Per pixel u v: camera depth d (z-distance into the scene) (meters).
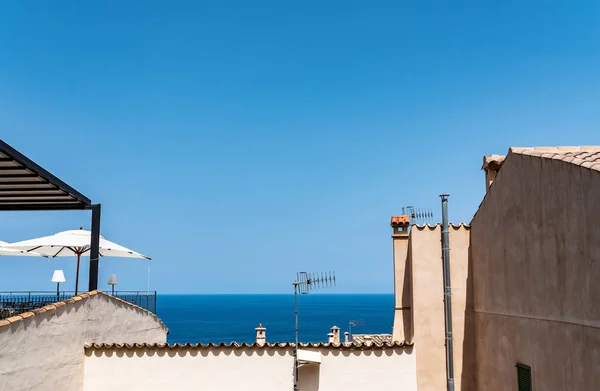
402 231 17.72
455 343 14.85
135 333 16.70
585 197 9.08
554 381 10.20
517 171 11.98
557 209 10.12
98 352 13.70
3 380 10.55
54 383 12.23
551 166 10.37
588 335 8.99
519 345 11.83
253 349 13.58
